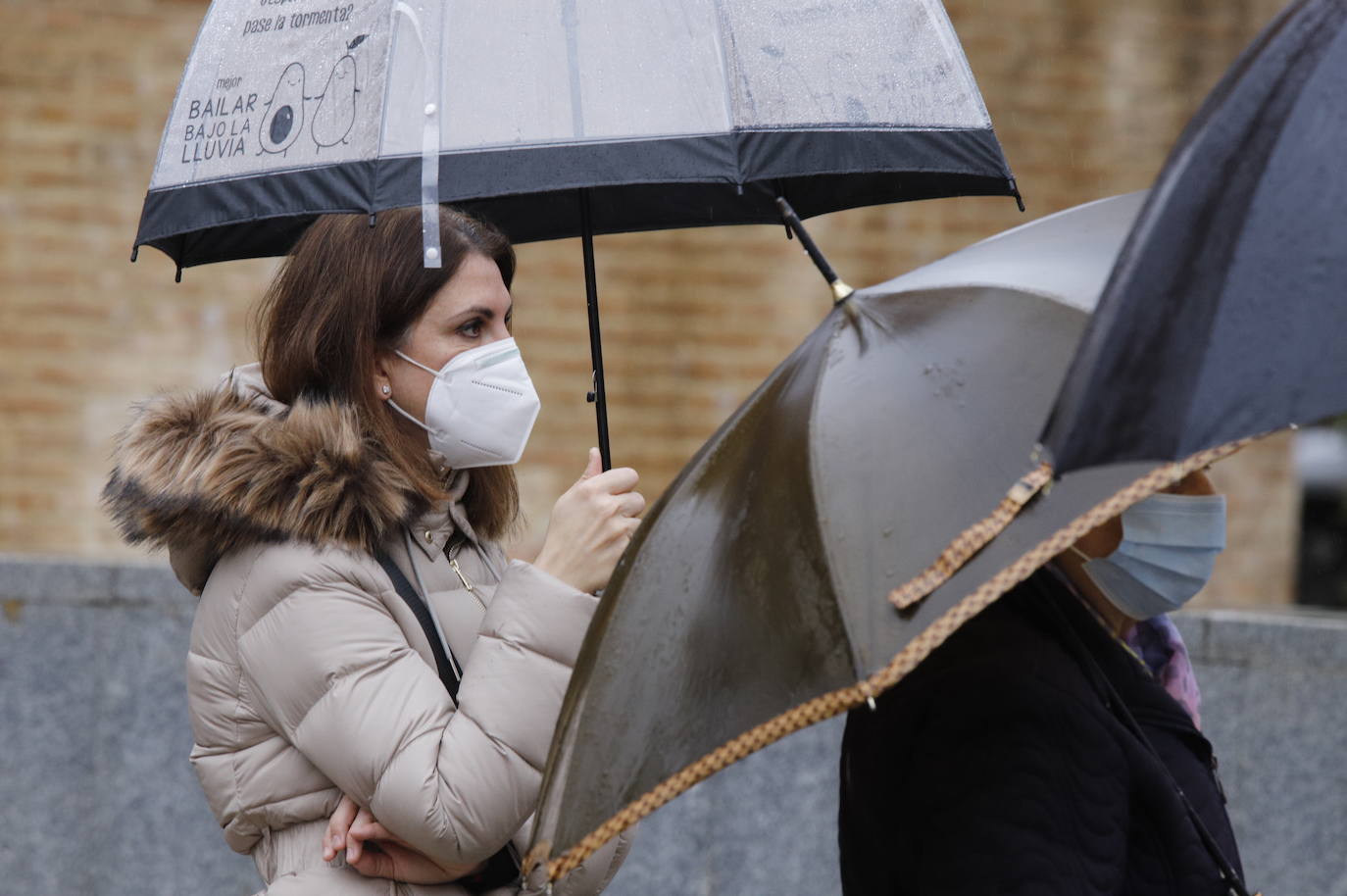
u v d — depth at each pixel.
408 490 7.91
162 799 15.54
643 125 7.52
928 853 6.32
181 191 7.88
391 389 8.06
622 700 5.62
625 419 22.86
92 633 15.57
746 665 5.46
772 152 7.64
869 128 7.91
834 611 5.33
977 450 5.50
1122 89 24.27
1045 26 23.97
